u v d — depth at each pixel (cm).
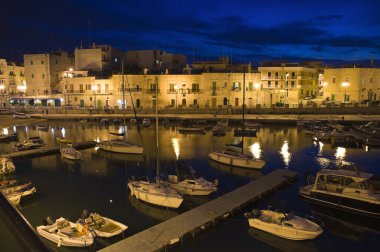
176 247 2050
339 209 2581
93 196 2962
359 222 2467
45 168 3953
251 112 8394
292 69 9688
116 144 4772
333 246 2136
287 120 7356
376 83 9600
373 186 2638
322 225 2291
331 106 8331
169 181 3002
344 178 2634
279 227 2164
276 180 3164
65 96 9662
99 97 9412
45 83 10569
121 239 2111
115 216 2517
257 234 2238
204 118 7919
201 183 2909
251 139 5828
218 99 9275
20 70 11750
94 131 6931
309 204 2728
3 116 8938
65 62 11025
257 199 2736
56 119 8612
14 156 4338
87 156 4562
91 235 2012
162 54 11231
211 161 4225
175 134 6475
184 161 4244
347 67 9756
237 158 3928
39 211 2622
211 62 10212
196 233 2177
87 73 9744
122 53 11425
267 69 9494
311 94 10475
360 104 8494
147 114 8719
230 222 2386
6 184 2992
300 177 3491
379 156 4534
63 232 2058
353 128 6369
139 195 2753
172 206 2606
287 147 5144
